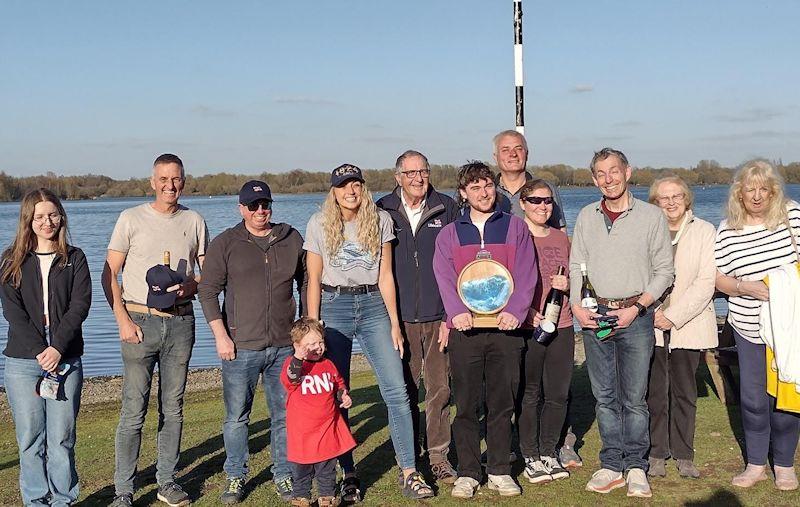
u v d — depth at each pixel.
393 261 5.84
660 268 5.35
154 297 5.28
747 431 5.53
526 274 5.36
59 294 5.06
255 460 6.50
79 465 6.58
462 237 5.43
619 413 5.55
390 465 6.24
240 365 5.36
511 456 6.24
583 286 5.50
